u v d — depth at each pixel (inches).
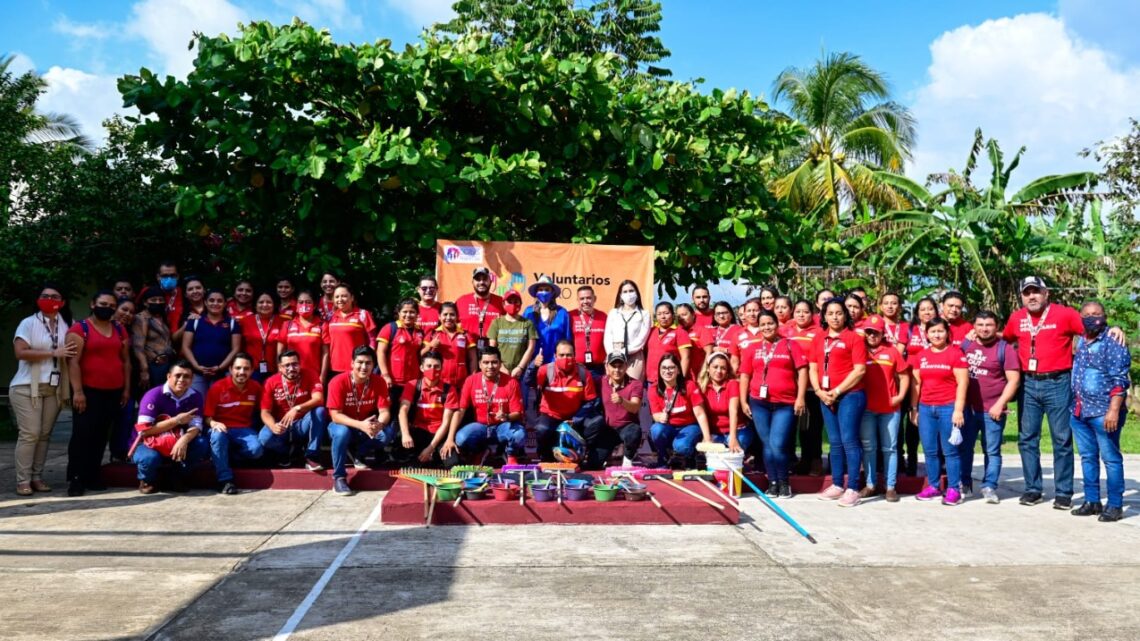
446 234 379.2
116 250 504.4
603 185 405.7
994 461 300.5
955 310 325.7
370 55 370.6
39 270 500.1
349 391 298.7
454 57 385.1
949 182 676.7
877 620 168.7
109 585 187.3
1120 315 621.3
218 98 352.2
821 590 188.4
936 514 276.1
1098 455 275.9
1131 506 294.8
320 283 367.9
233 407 303.0
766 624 165.3
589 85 394.0
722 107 429.4
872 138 954.1
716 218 422.6
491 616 168.2
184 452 287.6
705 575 199.3
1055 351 287.3
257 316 338.6
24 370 291.1
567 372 318.0
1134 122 646.5
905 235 646.5
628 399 319.6
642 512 254.8
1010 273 644.7
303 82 374.3
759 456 330.3
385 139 353.7
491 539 232.5
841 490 302.0
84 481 297.0
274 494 294.4
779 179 952.9
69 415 613.6
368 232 382.0
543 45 867.4
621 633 159.2
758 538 237.8
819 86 978.7
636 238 437.4
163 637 155.6
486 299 356.5
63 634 156.4
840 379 293.7
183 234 495.8
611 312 354.6
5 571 197.8
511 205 402.3
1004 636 160.4
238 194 358.9
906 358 326.3
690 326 354.3
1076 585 194.7
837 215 920.9
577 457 311.9
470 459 319.0
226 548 220.1
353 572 198.7
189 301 344.2
